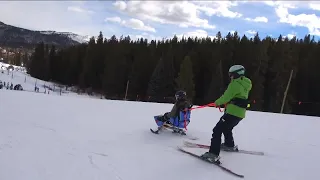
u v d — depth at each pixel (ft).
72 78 256.93
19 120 22.35
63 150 15.97
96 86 225.97
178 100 21.72
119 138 19.51
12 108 27.76
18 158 14.15
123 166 14.57
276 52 158.81
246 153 18.54
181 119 21.62
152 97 159.12
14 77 249.55
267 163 16.93
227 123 16.08
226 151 18.66
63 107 31.27
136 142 18.94
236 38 197.26
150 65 189.88
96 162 14.71
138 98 186.39
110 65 200.75
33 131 19.30
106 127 22.47
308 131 27.68
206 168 15.29
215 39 216.95
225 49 175.01
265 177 14.79
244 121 31.53
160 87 159.22
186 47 221.46
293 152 19.62
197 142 20.11
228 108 16.22
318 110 141.59
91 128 21.71
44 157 14.62
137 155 16.38
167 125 21.71
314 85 149.69
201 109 41.57
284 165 16.81
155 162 15.55
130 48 225.15
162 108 37.19
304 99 146.72
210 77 173.88
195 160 16.31
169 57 164.25
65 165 13.91
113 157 15.69
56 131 19.88
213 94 143.54
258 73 141.08
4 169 12.78
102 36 247.91
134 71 188.44
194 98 161.79
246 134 24.36
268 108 144.97
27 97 38.06
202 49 193.98
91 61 229.86
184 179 13.79
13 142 16.46
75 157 15.10
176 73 185.16
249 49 170.91
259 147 20.30
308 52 165.78
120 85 196.03
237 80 16.16
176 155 16.96
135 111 32.45
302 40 191.72
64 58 271.90
